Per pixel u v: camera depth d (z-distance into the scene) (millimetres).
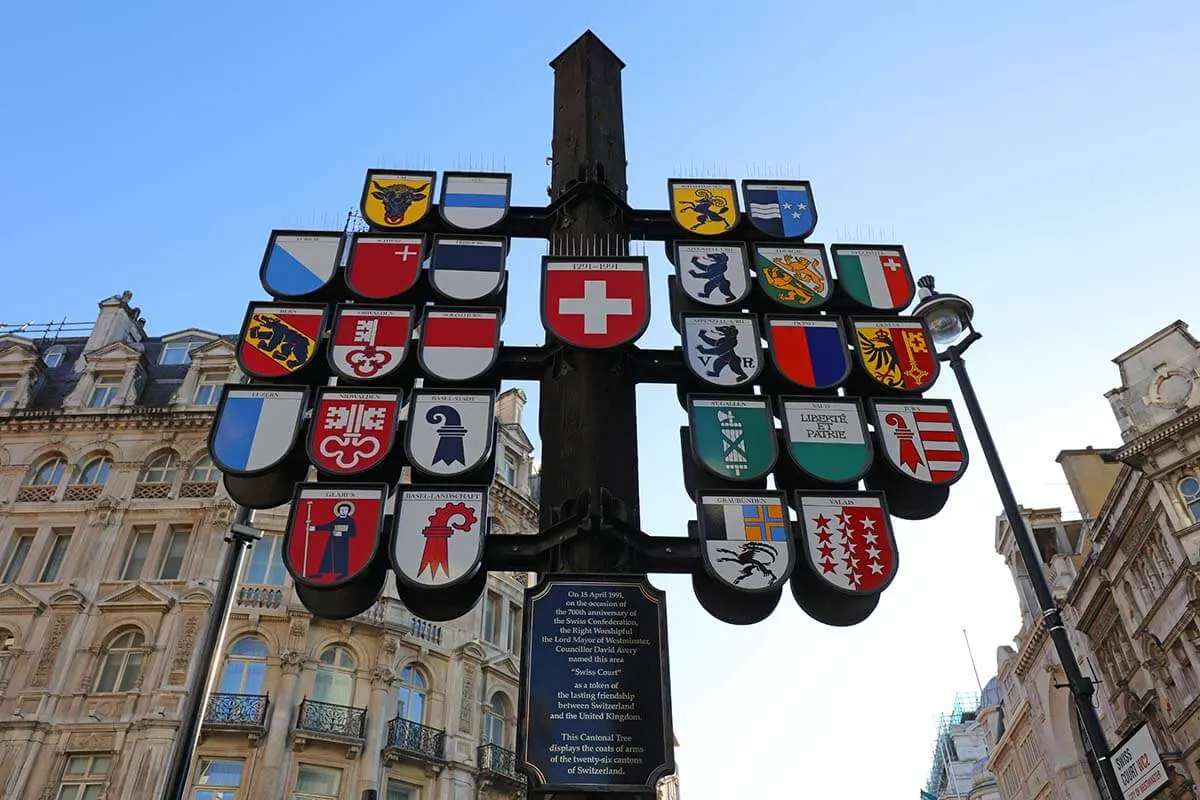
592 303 7039
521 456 36125
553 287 7133
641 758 5242
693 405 6805
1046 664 42656
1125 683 33531
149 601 26516
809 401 6902
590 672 5504
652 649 5594
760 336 7480
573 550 6027
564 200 7836
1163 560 29578
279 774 24578
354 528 6086
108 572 27391
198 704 10805
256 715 24969
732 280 7660
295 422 6641
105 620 26359
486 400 6648
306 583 5875
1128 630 32656
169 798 10172
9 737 24016
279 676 25984
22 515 28484
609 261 7285
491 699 30359
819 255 8016
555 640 5605
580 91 8508
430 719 28172
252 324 7234
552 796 5172
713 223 8227
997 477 11836
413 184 8328
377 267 7578
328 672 26906
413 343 7109
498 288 7449
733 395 6855
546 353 7094
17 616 26203
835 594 6168
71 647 25797
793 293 7746
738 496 6348
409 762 26797
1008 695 52562
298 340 7152
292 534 6059
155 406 31453
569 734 5309
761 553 6109
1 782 23312
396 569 5887
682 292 7574
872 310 7781
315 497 6215
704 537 6156
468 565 5898
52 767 23922
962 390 12625
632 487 6344
